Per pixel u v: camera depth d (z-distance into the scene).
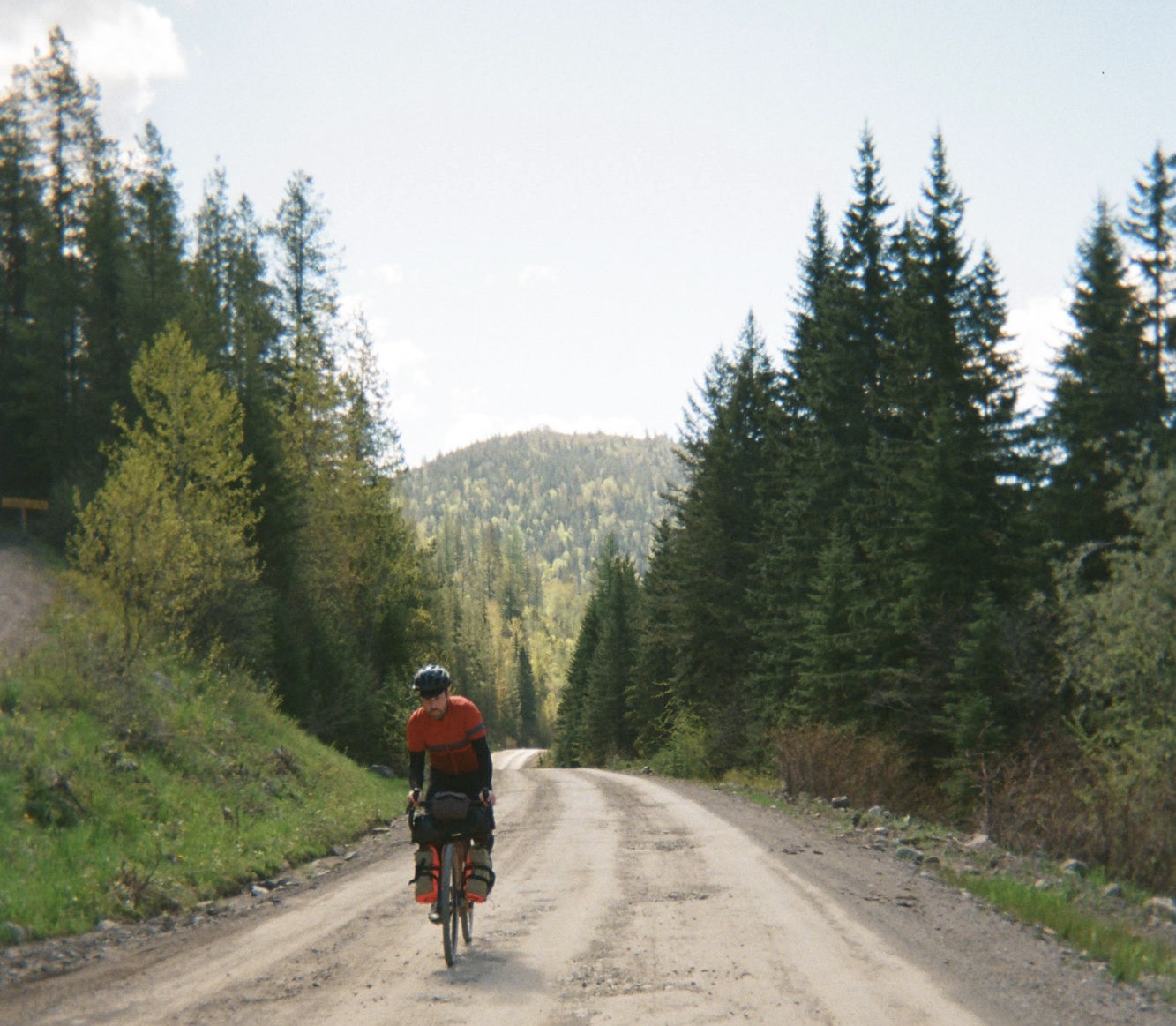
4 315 55.50
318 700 34.22
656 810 18.69
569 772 38.50
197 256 57.47
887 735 25.75
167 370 24.91
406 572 41.72
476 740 7.00
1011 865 12.23
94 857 10.54
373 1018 5.45
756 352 43.19
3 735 12.40
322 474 39.84
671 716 49.09
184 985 6.50
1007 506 27.31
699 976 6.24
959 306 29.11
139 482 19.42
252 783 16.98
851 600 29.09
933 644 25.50
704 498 42.50
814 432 35.22
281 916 9.30
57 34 54.09
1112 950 7.48
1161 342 32.22
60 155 54.06
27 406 49.53
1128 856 13.07
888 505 29.86
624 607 76.12
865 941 7.23
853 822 17.12
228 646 26.16
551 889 9.80
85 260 51.97
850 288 34.19
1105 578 27.89
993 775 18.09
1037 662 22.72
